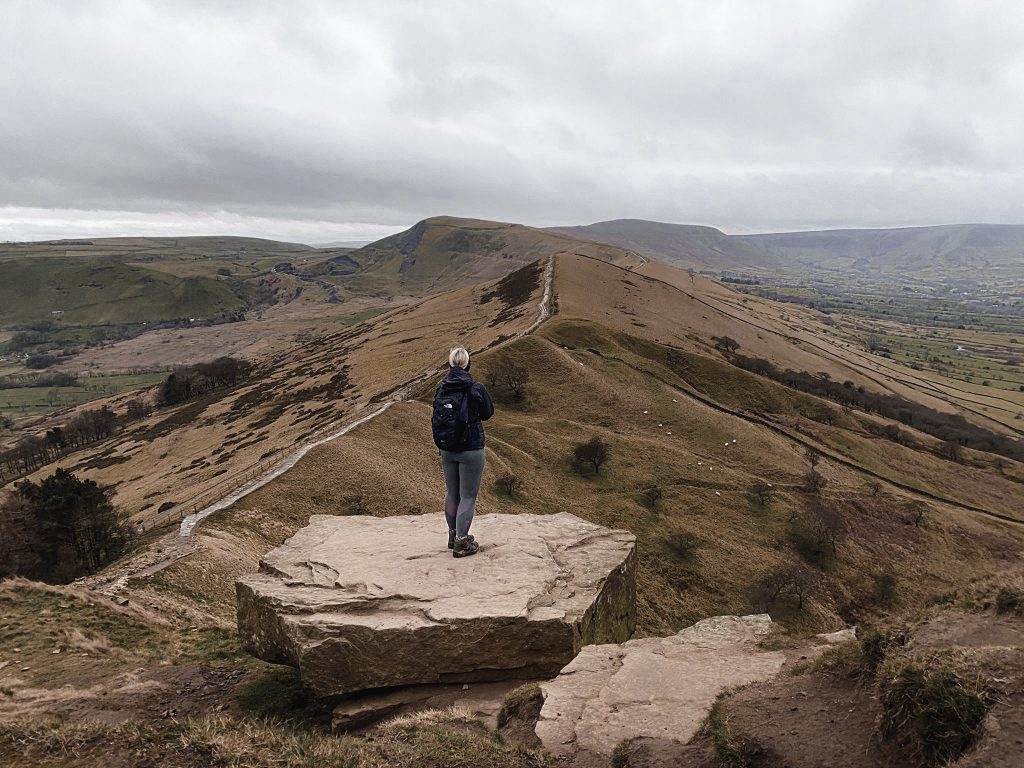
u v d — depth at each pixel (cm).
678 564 5331
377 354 12712
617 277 16750
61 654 1270
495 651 872
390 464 5456
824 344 18875
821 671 689
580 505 6041
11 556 4128
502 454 6575
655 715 662
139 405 15075
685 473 6906
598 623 994
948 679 519
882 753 516
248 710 937
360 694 880
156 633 1509
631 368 9531
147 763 614
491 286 17138
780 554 5769
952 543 6600
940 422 12188
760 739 570
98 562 4019
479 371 8788
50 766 612
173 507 5228
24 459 12456
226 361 16438
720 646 854
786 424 9400
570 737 650
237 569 3109
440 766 607
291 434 7744
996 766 426
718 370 10544
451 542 1071
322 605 910
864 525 6556
